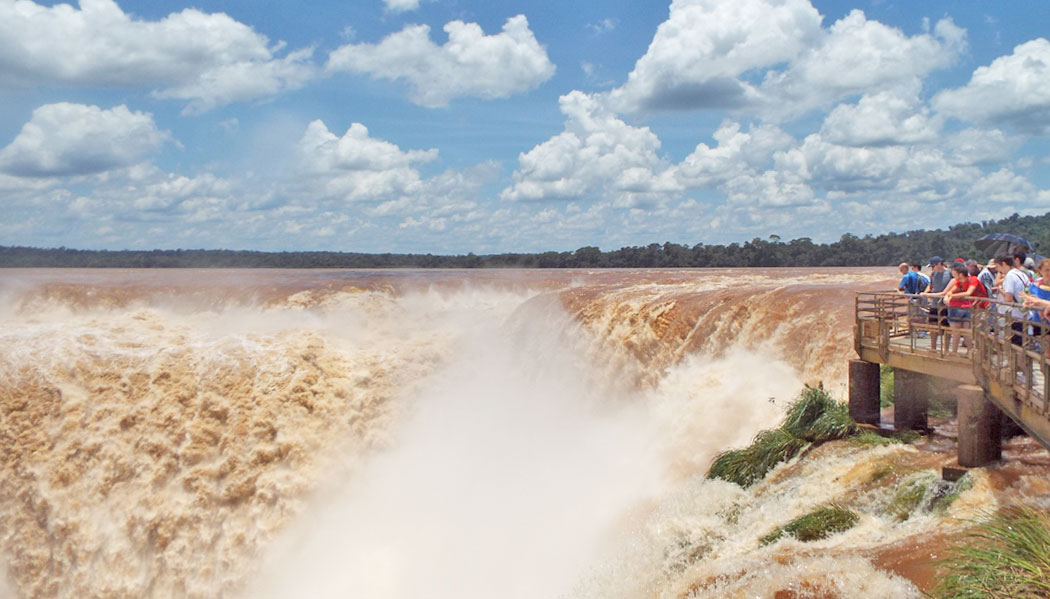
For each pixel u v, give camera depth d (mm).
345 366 25891
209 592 22047
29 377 24062
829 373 16484
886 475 10727
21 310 43656
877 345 12648
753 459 12898
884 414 13688
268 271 100375
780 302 20141
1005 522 7727
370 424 24906
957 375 10852
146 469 23031
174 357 25031
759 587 8328
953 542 8172
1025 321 8547
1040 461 9883
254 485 23016
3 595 22297
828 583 8039
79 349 25344
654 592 10133
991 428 9938
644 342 24109
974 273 13539
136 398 23875
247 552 22328
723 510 11844
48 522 22516
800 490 11297
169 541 22281
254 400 23938
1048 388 7852
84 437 23188
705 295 23984
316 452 23812
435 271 94375
